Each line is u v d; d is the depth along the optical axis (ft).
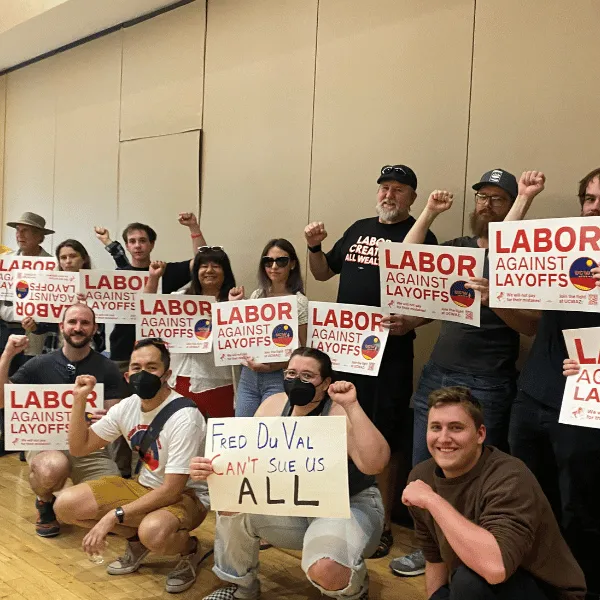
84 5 18.88
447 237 12.67
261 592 9.72
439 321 12.71
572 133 10.94
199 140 17.93
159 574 10.32
